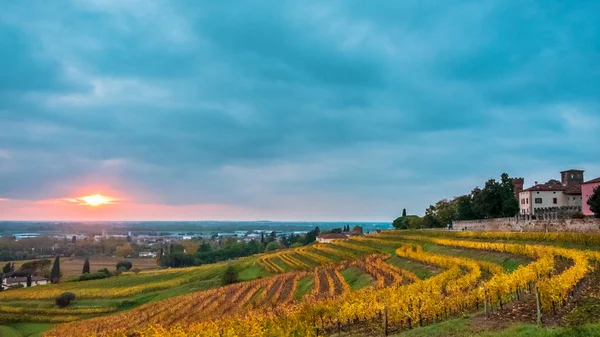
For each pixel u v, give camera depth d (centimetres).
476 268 5391
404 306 3544
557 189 11225
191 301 8881
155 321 7462
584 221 7094
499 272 5031
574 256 4931
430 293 3919
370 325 3931
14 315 9812
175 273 15525
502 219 9869
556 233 6688
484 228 10681
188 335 3972
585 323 2523
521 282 3600
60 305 10750
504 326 2742
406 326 3603
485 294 3253
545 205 11169
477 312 3462
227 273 11238
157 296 11344
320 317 4006
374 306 3869
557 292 2959
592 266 4503
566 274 3416
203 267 16800
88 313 10069
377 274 7394
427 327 3095
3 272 19225
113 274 17188
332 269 9669
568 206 10319
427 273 6756
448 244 8581
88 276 16238
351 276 8338
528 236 7238
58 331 8062
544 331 2370
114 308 10319
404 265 8031
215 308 7725
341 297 4741
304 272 10112
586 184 9069
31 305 10894
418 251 8569
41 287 13600
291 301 6969
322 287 7756
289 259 14462
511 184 11925
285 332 3584
